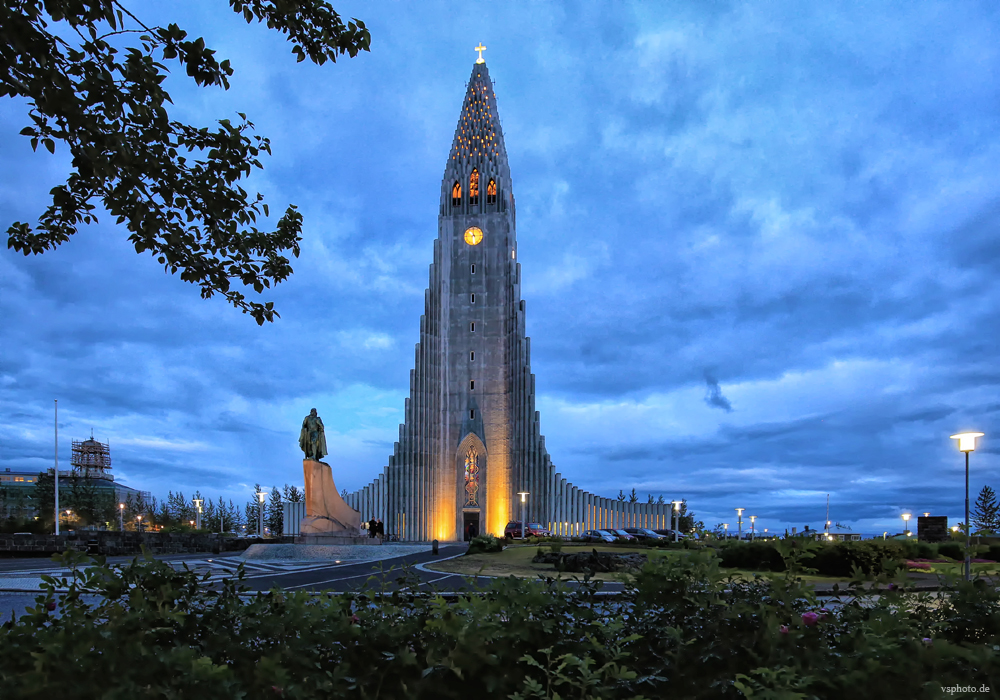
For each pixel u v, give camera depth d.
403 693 4.16
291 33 8.55
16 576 26.55
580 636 4.44
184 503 119.94
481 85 96.31
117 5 6.55
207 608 5.21
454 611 4.45
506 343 86.69
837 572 22.95
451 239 90.12
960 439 20.83
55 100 6.23
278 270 10.08
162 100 7.20
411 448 83.94
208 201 8.37
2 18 5.81
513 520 80.00
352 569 30.81
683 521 110.69
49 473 89.75
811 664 3.99
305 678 4.08
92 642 4.13
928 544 28.94
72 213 9.27
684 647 4.21
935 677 3.88
